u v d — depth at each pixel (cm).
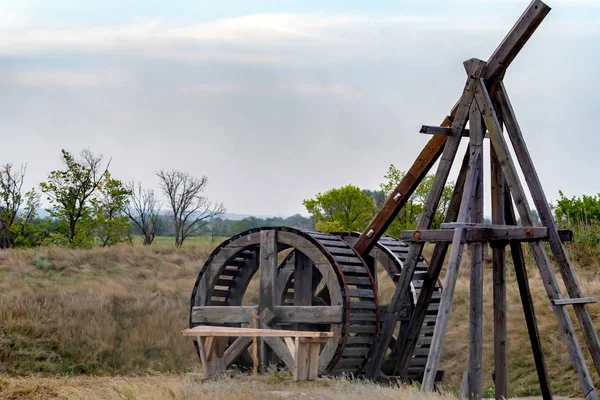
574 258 2634
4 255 2952
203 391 1237
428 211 1448
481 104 1357
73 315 2233
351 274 1585
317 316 1553
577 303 1263
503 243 1397
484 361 1909
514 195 1317
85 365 2019
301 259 1698
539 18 1323
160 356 2128
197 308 1730
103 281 2677
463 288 2391
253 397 1166
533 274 2512
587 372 1223
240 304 1838
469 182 1336
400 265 1711
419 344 1731
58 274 2811
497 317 1398
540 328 1969
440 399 1172
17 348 2027
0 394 1310
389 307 1561
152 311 2362
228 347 1739
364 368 1580
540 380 1398
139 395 1220
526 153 1335
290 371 1527
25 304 2228
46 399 1287
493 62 1366
